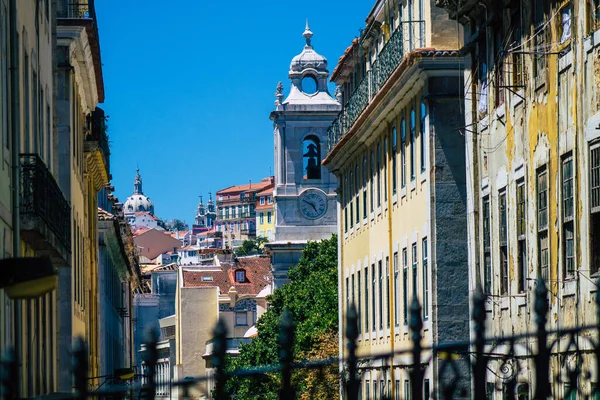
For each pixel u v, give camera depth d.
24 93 29.48
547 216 30.56
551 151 30.11
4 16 25.28
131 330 115.06
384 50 49.75
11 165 25.47
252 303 169.38
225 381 10.43
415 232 46.34
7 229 24.59
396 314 50.72
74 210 46.44
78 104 50.66
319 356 73.25
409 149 47.44
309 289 89.69
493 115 35.53
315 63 156.50
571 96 28.61
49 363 34.97
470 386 26.44
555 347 28.86
